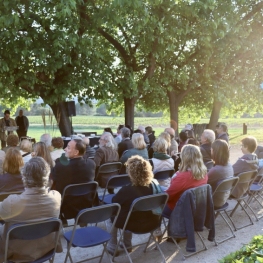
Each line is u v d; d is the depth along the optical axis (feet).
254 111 59.06
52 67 32.83
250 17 46.06
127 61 43.62
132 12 33.68
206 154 21.27
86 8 35.88
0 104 52.80
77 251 14.75
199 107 58.08
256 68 48.19
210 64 46.42
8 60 32.22
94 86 35.19
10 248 10.29
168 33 37.17
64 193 14.44
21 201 10.04
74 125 112.68
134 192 12.64
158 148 18.98
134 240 15.93
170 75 44.21
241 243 15.56
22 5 31.60
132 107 45.34
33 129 95.86
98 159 21.25
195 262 13.61
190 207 13.24
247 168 18.17
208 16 38.29
